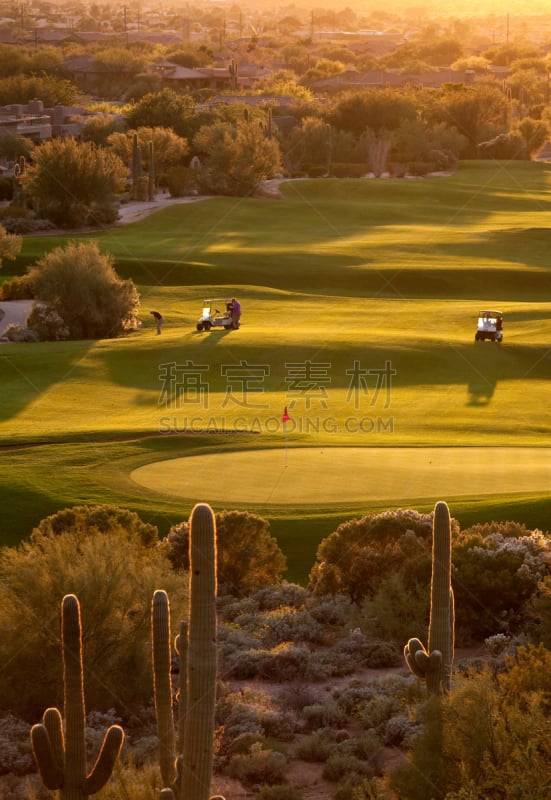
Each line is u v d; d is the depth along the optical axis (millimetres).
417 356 114188
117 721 35562
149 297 159625
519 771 24766
